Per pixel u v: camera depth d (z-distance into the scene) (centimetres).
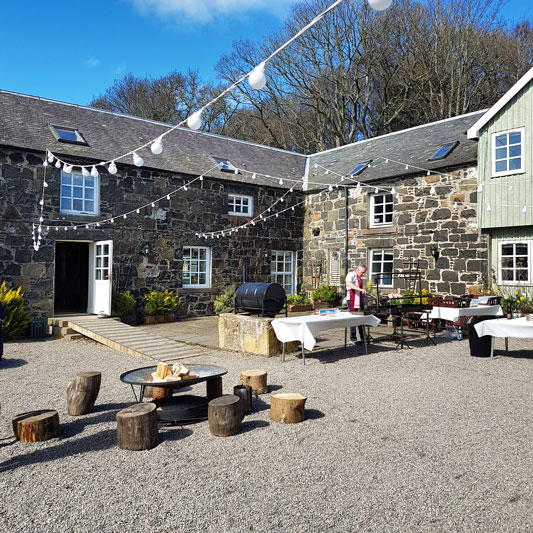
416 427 459
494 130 1207
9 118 1211
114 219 1280
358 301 929
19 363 812
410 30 2364
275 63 2547
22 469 378
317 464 377
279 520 295
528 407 520
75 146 1247
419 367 727
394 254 1412
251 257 1578
